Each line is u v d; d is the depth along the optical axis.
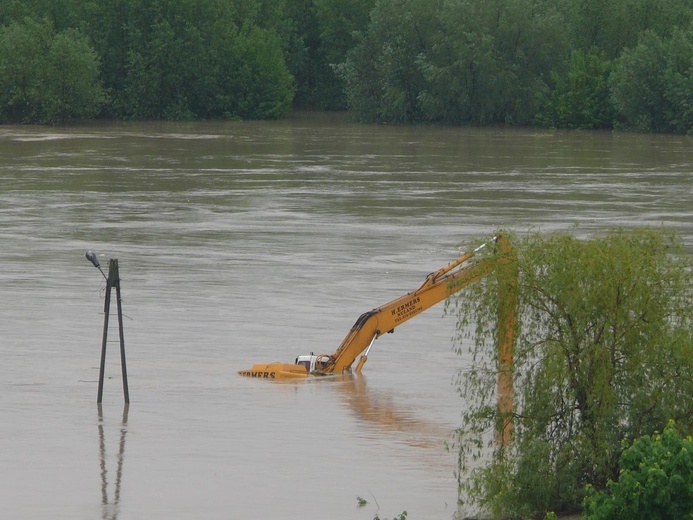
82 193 143.38
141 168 177.75
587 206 133.88
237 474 45.91
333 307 79.19
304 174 170.12
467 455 47.84
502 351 43.53
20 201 134.75
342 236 110.31
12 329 71.38
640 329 41.25
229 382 60.25
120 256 98.19
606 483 39.91
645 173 175.62
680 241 45.34
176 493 43.62
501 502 40.62
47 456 47.75
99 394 55.97
